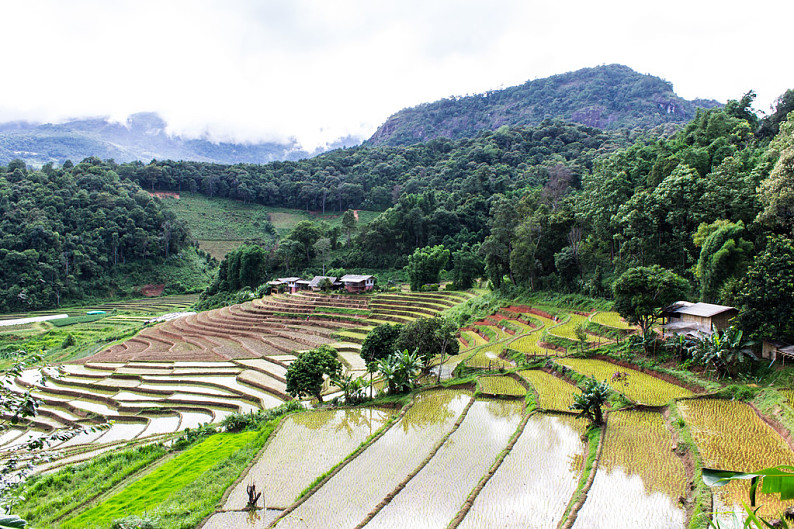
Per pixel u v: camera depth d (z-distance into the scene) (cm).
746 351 3325
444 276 10950
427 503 2480
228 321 9306
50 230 13312
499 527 2175
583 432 3133
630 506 2200
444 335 4850
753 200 4462
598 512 2162
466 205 13138
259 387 5644
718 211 4753
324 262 12612
